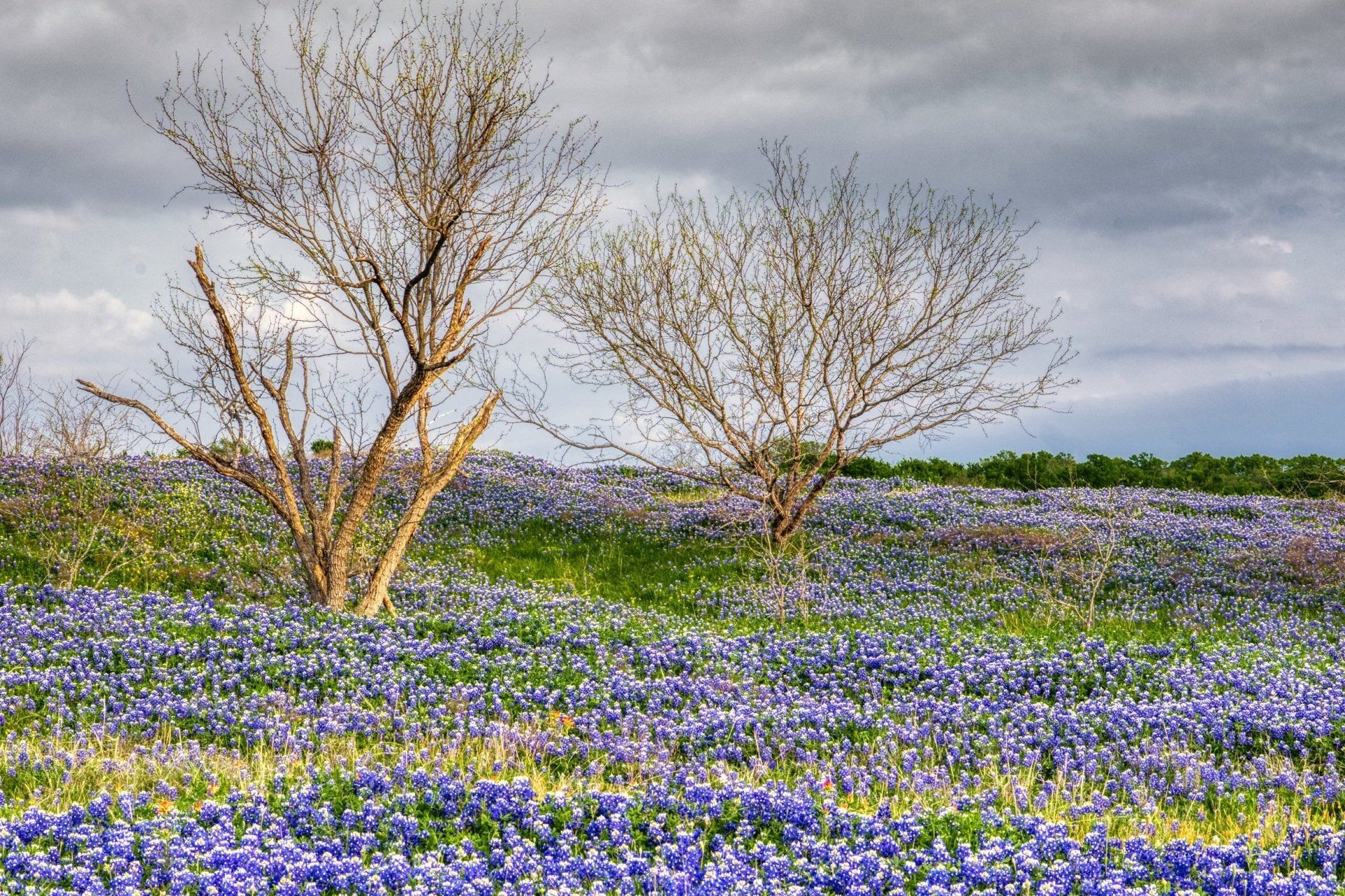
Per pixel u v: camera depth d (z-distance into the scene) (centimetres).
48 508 2334
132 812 830
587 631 1566
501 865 757
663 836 812
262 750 1046
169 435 1708
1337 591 2236
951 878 739
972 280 2402
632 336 2431
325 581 1766
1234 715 1175
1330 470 3600
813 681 1390
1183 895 717
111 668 1301
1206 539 2717
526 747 1051
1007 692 1326
